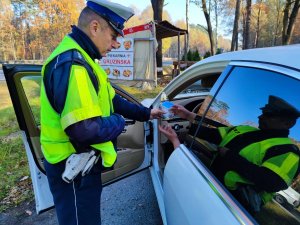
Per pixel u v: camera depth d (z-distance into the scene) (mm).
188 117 2156
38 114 2025
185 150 1604
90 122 1276
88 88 1283
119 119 1492
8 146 4527
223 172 1229
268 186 1017
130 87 10391
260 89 1154
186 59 16172
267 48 1265
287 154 991
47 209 2057
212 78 2018
